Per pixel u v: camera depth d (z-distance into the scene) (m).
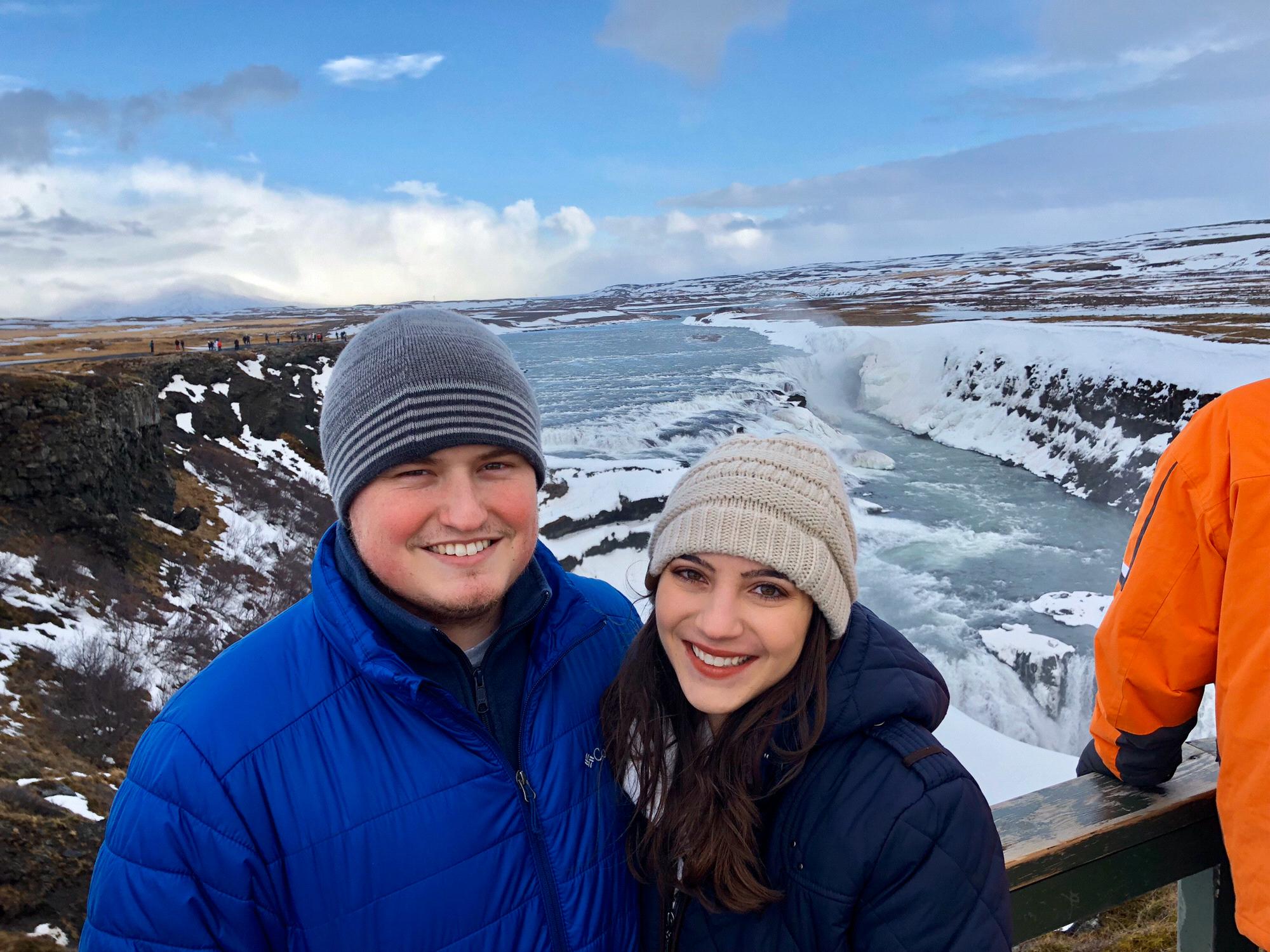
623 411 40.94
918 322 72.88
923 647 19.28
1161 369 32.34
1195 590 1.69
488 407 1.48
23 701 15.49
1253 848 1.59
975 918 1.34
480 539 1.50
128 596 21.52
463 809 1.47
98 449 23.97
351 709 1.45
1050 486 33.72
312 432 40.34
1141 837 1.90
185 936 1.31
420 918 1.43
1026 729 17.23
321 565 1.58
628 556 24.03
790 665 1.49
